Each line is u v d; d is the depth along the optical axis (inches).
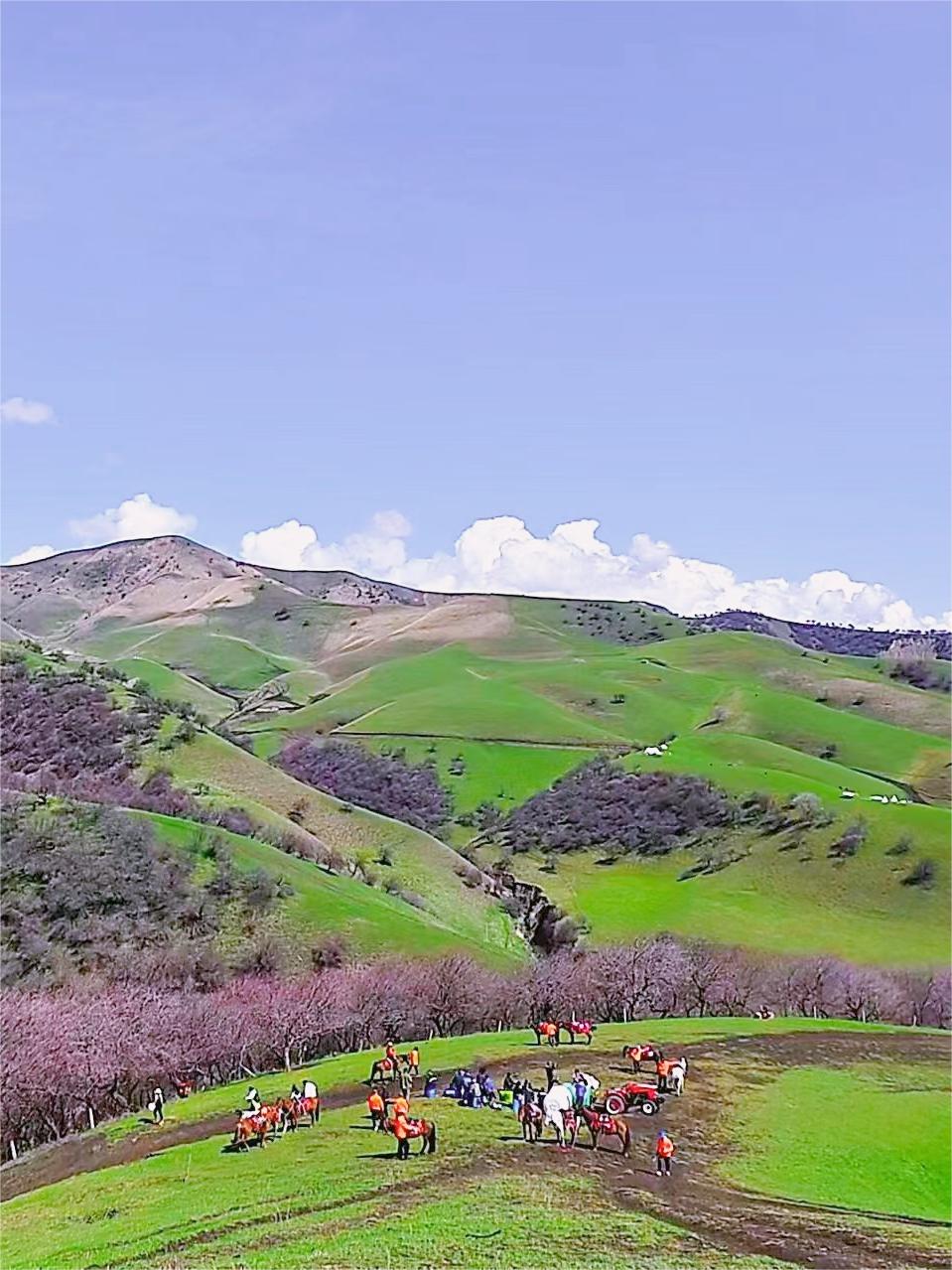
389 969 3065.9
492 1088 1946.4
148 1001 2632.9
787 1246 1242.0
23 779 4419.3
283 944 3253.0
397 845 4781.0
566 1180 1466.5
